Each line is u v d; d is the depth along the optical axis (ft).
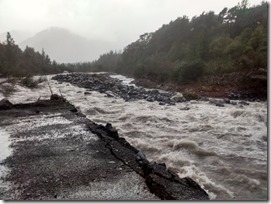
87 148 27.27
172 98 71.51
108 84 106.01
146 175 21.13
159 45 220.02
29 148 27.73
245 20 157.17
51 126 36.01
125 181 20.22
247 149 32.19
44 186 19.69
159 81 117.29
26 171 22.26
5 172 22.22
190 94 72.90
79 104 62.64
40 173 21.81
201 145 33.83
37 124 37.24
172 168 26.86
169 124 44.29
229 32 152.25
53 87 103.19
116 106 60.80
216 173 25.81
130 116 48.88
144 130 40.47
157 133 39.22
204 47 136.15
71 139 30.25
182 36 200.13
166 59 162.20
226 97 72.90
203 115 50.21
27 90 89.25
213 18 201.57
